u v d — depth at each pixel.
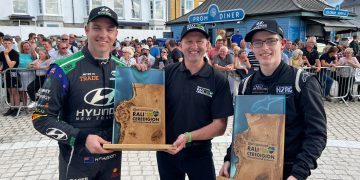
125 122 2.15
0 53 7.64
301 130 1.98
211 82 2.42
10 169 4.44
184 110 2.44
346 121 6.93
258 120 1.95
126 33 25.84
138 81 2.22
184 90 2.44
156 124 2.22
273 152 1.89
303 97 1.93
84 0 29.83
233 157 2.01
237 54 7.68
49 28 22.52
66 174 2.19
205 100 2.41
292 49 9.79
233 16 15.66
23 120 7.17
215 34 18.69
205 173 2.54
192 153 2.49
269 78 2.07
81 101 2.11
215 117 2.42
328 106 8.41
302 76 1.97
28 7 27.80
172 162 2.58
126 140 2.14
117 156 2.33
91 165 2.19
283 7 17.20
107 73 2.21
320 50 14.25
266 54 2.03
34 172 4.34
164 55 9.14
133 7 32.81
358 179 4.11
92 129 2.14
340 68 8.55
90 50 2.18
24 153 5.07
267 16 17.38
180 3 35.72
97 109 2.16
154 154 4.96
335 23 16.95
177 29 23.91
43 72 7.11
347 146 5.33
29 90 7.07
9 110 7.66
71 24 29.59
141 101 2.20
